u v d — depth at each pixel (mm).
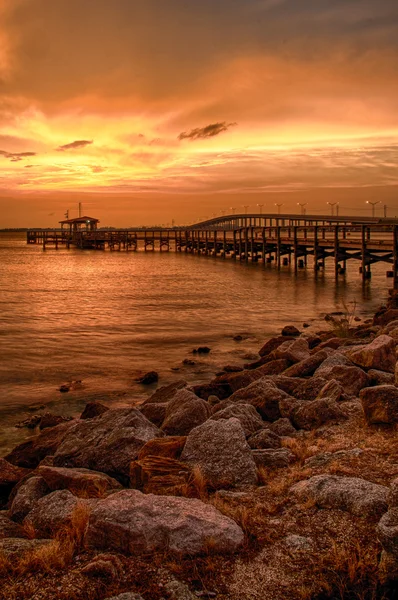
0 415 15656
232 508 6539
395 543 4816
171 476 7410
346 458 7797
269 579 5066
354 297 46531
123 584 5004
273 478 7582
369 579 4980
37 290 52531
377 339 14547
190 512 5863
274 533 5879
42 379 19797
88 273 77062
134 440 8844
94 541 5664
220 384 15695
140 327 31047
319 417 9867
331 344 20562
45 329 30328
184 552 5414
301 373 15766
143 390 18266
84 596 4832
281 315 36062
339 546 5527
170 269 86188
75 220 192875
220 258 124062
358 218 120125
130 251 169625
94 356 23562
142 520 5660
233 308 39375
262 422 10297
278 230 85812
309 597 4773
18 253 154625
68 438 9422
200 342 26719
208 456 7816
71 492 7461
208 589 4934
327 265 97312
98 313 36656
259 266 92438
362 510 6090
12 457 11133
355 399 11008
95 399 17250
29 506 7191
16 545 5793
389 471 7254
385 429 9000
